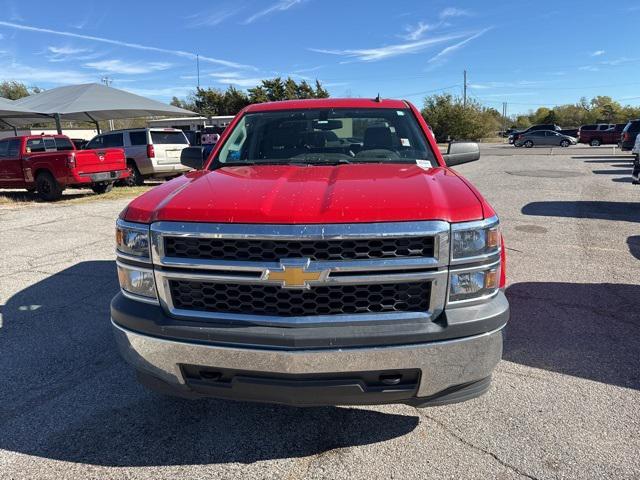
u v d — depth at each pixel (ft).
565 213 28.76
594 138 124.06
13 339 12.81
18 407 9.66
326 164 10.71
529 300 14.97
